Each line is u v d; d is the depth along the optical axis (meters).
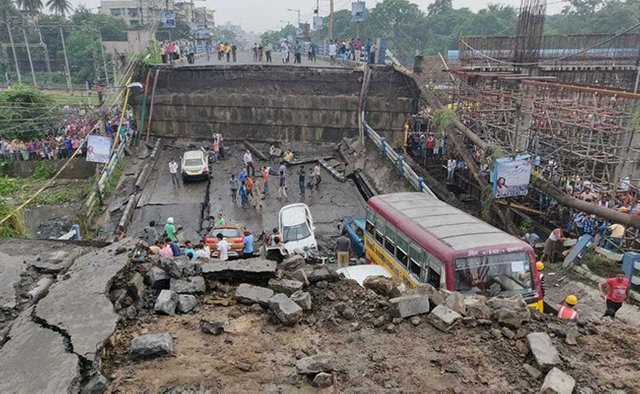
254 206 23.31
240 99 29.94
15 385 4.73
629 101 17.38
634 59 27.30
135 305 6.40
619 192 16.47
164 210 22.69
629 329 6.14
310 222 19.05
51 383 4.73
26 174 29.53
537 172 17.20
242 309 6.41
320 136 30.17
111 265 6.87
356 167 26.78
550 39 27.94
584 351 5.60
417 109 28.80
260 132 30.50
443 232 10.81
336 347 5.69
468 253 9.66
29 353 5.18
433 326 6.04
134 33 55.78
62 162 29.25
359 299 6.64
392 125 29.17
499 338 5.77
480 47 28.00
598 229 15.38
